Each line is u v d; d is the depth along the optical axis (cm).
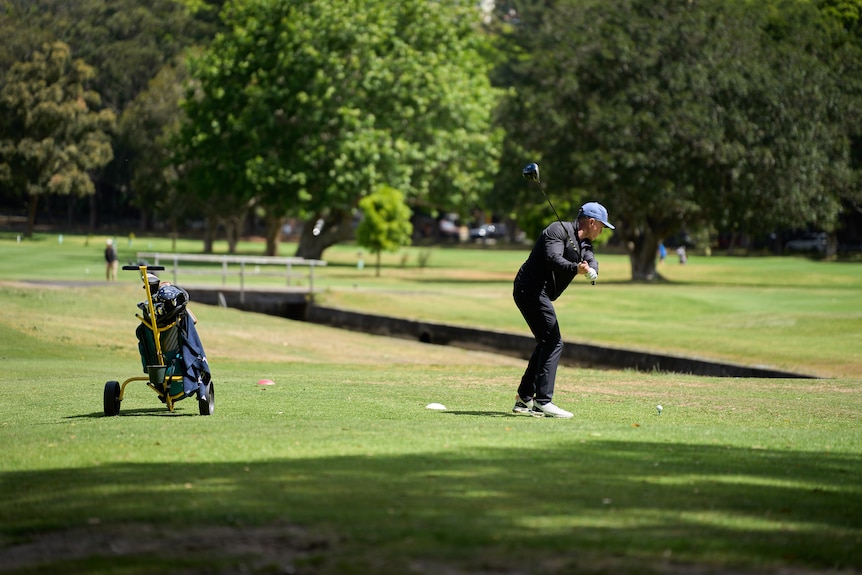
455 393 3409
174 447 1977
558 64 13875
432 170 15825
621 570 1148
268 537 1281
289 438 2108
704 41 13562
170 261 15150
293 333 6981
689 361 5784
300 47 15125
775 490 1608
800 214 13388
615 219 15025
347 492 1524
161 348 2669
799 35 14488
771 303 9906
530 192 15225
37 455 1923
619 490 1562
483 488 1561
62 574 1155
